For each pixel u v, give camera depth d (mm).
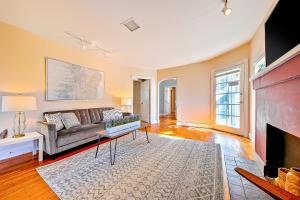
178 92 5672
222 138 3664
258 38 2789
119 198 1463
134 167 2131
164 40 3180
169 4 1971
